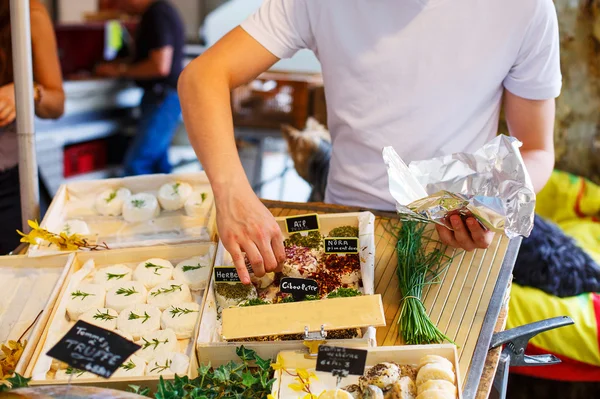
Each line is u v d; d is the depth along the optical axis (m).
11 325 1.40
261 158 3.76
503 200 1.29
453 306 1.41
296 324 1.28
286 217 1.58
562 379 2.20
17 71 1.62
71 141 4.20
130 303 1.42
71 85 4.12
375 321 1.26
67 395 1.02
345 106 1.75
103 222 1.71
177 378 1.18
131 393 1.06
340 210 1.73
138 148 4.20
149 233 1.67
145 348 1.31
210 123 1.53
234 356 1.28
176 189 1.76
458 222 1.40
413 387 1.15
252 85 3.58
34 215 1.74
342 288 1.38
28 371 1.24
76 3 5.36
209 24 5.78
